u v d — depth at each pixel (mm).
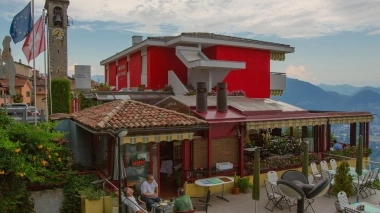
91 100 23734
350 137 23328
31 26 19078
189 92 21328
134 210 10523
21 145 10789
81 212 11789
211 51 26328
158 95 23922
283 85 31219
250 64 27719
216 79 25031
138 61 28406
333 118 19938
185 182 14703
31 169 10617
